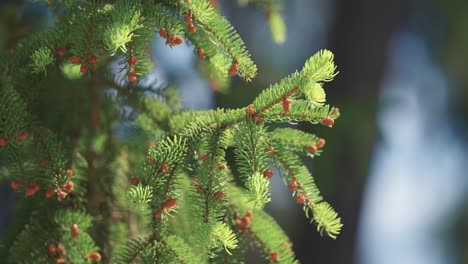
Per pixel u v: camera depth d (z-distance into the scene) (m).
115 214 1.37
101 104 1.41
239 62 1.24
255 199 1.17
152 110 1.40
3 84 1.27
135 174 1.28
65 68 1.35
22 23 1.54
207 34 1.26
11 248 1.29
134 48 1.21
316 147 1.25
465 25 3.78
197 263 1.24
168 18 1.22
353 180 2.44
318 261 2.97
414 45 3.97
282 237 1.33
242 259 1.31
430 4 3.76
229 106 2.10
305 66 1.19
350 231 2.88
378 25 3.06
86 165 1.38
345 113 2.40
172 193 1.22
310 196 1.24
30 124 1.28
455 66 3.99
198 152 1.25
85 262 1.26
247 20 3.02
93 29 1.23
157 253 1.24
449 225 4.91
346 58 3.02
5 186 1.51
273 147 1.25
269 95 1.21
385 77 3.10
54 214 1.30
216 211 1.21
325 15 3.53
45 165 1.26
